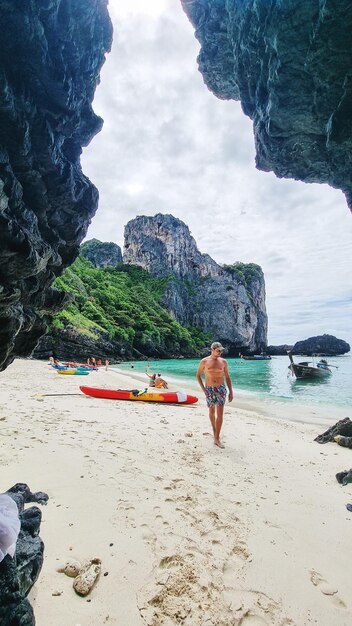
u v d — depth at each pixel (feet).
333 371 119.75
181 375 98.58
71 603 7.28
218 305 339.98
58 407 30.42
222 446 20.11
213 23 24.49
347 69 16.44
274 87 19.24
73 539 9.56
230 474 15.70
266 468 16.84
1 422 21.72
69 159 15.24
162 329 245.65
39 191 13.19
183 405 37.29
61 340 134.82
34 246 11.93
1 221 10.16
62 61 11.51
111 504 11.76
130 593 7.76
